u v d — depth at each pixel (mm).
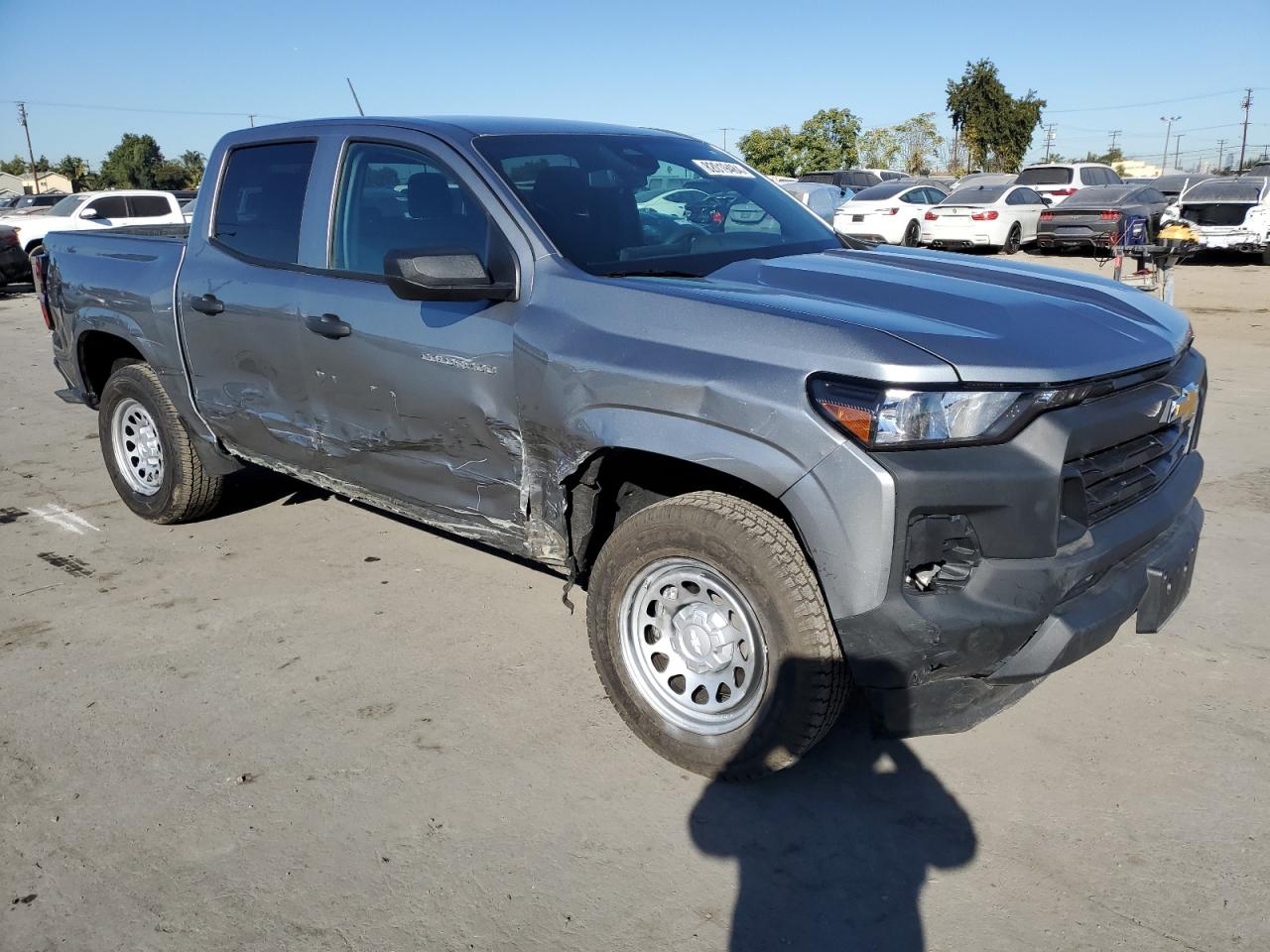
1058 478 2648
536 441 3281
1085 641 2732
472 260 3230
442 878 2693
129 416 5332
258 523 5430
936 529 2627
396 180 3803
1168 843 2779
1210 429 6977
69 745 3332
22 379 9750
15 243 16766
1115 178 25422
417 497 3836
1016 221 21031
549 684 3695
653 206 3777
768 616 2816
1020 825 2873
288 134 4273
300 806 2998
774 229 4023
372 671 3799
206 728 3426
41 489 6125
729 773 3018
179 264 4652
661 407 2898
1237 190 19188
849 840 2826
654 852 2789
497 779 3119
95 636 4117
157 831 2895
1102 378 2816
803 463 2654
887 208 21000
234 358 4375
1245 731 3309
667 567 3070
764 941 2467
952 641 2639
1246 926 2473
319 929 2518
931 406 2582
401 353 3611
